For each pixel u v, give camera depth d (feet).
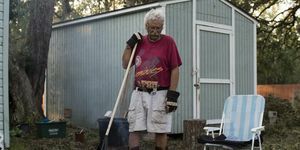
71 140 26.35
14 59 29.32
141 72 13.66
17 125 27.86
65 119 34.50
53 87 38.40
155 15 13.43
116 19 31.96
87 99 34.71
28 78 30.55
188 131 22.72
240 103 19.83
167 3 28.58
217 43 32.09
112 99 32.30
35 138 26.53
